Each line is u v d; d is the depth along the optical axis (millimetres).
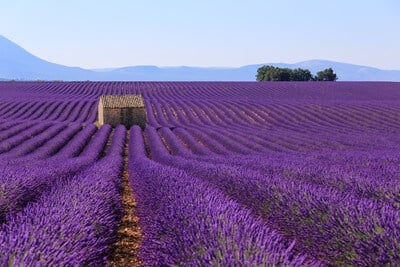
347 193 7863
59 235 5117
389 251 5039
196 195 7414
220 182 10828
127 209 11445
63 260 4215
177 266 4945
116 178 12867
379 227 5543
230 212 5887
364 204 6426
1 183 8914
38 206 6777
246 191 9391
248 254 4242
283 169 12352
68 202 7047
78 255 4801
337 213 6309
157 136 31703
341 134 32438
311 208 6887
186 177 10227
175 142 28516
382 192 8016
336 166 12656
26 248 4270
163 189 8805
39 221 5613
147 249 6754
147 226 7988
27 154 23172
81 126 38156
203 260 4352
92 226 5957
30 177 10484
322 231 6395
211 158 18812
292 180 9914
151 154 26109
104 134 32469
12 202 8430
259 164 14000
